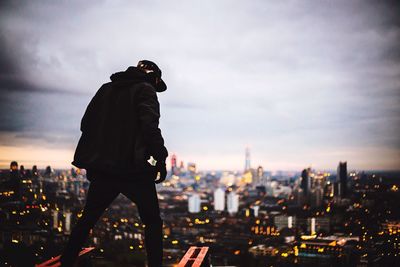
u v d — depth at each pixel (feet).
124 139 6.62
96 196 6.66
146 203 6.68
